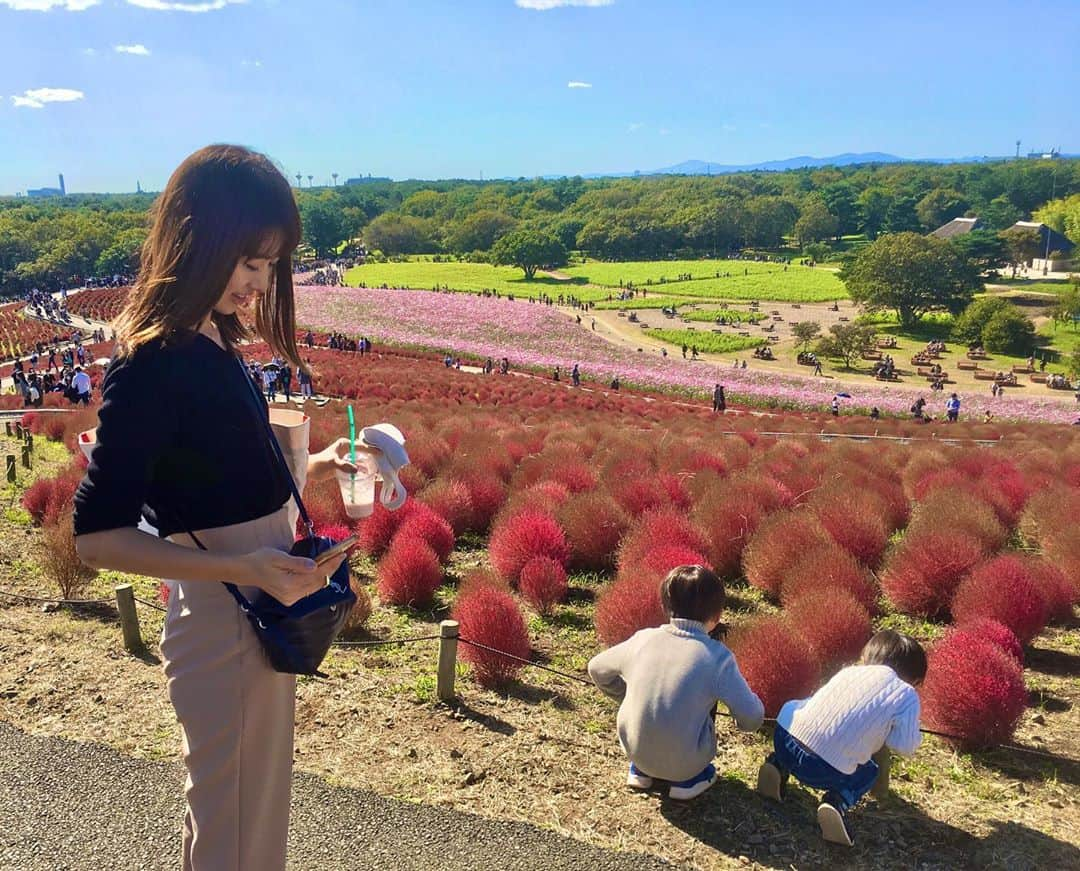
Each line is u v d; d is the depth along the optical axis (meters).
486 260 164.12
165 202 2.00
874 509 9.62
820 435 23.02
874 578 7.71
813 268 146.50
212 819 2.22
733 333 82.62
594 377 50.72
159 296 1.98
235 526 2.15
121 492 1.91
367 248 191.75
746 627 5.54
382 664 5.90
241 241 1.98
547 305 97.38
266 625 2.14
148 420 1.94
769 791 4.14
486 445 13.33
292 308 2.38
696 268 146.38
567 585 7.42
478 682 5.61
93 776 4.08
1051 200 180.00
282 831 2.38
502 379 41.75
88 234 146.75
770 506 9.70
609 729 5.00
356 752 4.46
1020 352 76.06
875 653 4.31
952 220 173.00
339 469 2.64
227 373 2.10
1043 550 8.61
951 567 7.06
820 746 3.87
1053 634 6.88
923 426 28.91
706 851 3.73
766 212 177.25
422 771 4.30
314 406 24.16
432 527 8.45
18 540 8.81
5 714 4.74
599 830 3.85
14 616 6.51
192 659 2.18
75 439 14.80
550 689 5.59
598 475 11.44
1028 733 5.14
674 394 46.69
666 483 10.47
